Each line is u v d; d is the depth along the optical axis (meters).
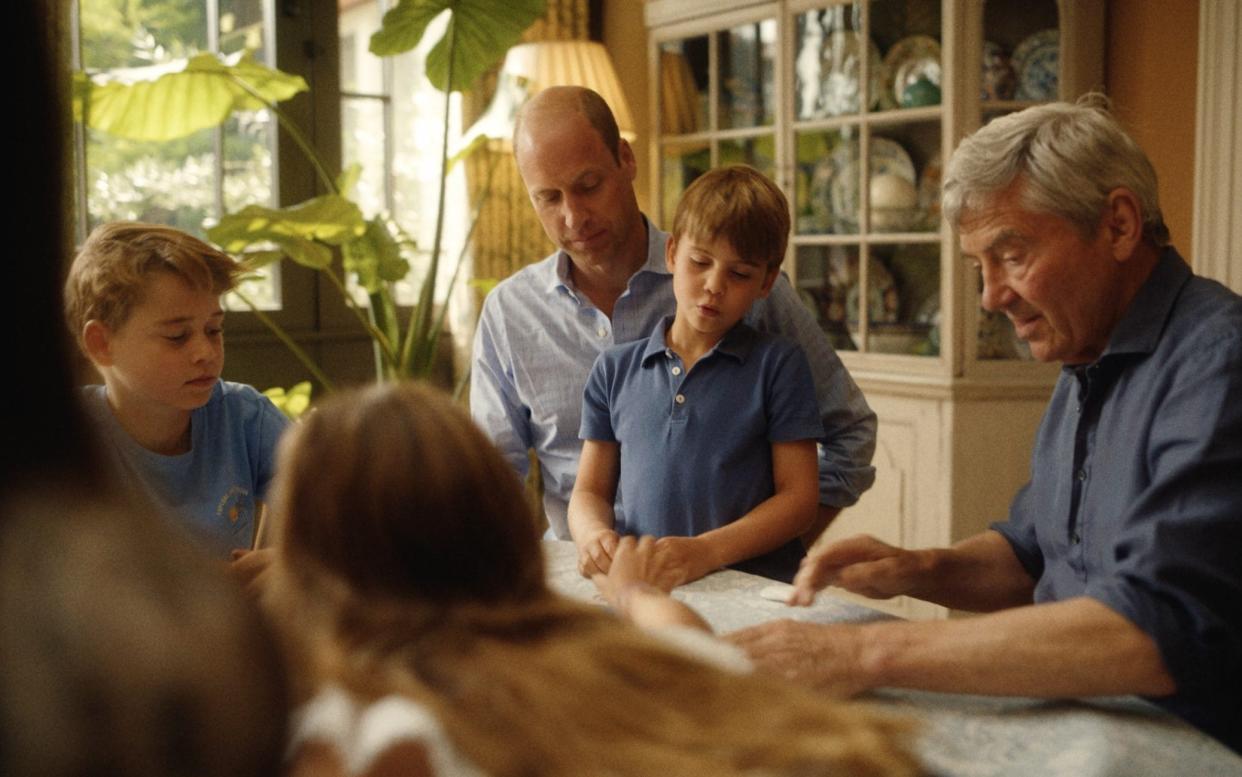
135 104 2.92
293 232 2.87
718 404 1.52
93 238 1.43
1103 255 1.19
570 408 1.88
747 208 1.47
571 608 0.65
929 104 3.30
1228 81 2.86
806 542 1.75
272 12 3.62
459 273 3.97
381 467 0.62
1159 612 0.95
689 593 1.30
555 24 4.16
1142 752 0.85
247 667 0.32
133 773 0.29
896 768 0.58
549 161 1.75
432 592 0.62
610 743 0.55
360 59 3.92
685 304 1.52
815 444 1.54
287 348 3.71
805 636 1.00
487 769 0.52
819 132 3.61
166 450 1.50
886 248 3.45
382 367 3.29
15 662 0.29
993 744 0.87
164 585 0.31
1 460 0.31
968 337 3.26
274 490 0.67
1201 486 1.02
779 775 0.55
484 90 4.00
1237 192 2.86
